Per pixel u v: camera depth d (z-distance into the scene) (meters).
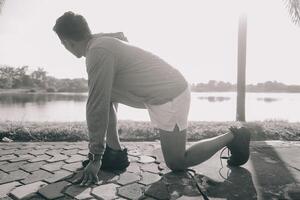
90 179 2.37
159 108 2.44
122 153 2.74
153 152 3.40
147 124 5.21
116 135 2.74
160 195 2.21
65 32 2.33
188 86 2.51
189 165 2.56
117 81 2.49
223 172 2.68
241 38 7.02
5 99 27.25
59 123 5.47
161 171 2.71
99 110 2.29
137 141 4.39
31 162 3.03
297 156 3.22
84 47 2.44
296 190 2.28
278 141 4.09
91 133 2.33
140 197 2.19
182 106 2.44
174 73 2.48
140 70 2.45
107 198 2.16
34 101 23.94
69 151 3.47
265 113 13.08
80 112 12.70
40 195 2.23
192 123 5.55
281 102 24.23
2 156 3.26
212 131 4.74
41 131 4.57
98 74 2.28
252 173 2.66
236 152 2.74
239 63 6.97
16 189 2.34
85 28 2.38
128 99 2.61
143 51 2.52
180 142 2.46
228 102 22.66
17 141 4.35
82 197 2.18
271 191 2.27
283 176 2.58
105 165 2.71
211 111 13.70
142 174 2.64
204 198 2.17
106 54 2.30
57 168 2.83
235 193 2.24
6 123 5.34
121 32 2.73
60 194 2.22
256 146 3.71
